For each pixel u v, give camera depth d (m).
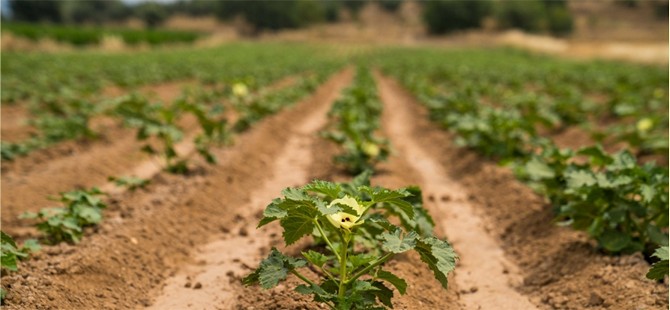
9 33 36.66
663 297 4.88
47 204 7.87
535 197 7.84
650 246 5.88
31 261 5.54
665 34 105.88
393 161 10.27
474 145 10.73
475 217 8.17
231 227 7.51
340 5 155.62
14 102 15.38
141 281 5.71
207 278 5.97
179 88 22.12
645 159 9.95
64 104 14.28
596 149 6.14
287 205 3.61
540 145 9.38
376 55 57.22
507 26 111.38
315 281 5.15
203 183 8.30
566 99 14.32
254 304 5.04
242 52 51.16
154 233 6.54
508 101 15.47
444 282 3.69
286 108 16.16
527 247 6.80
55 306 4.78
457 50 68.00
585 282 5.56
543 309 5.48
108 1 137.25
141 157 10.64
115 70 24.09
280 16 120.69
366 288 3.76
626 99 14.10
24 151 9.73
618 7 145.75
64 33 43.53
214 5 134.75
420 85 21.78
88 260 5.50
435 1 108.50
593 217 5.80
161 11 127.56
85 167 9.34
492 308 5.56
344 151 10.96
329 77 31.02
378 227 5.06
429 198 8.75
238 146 10.93
